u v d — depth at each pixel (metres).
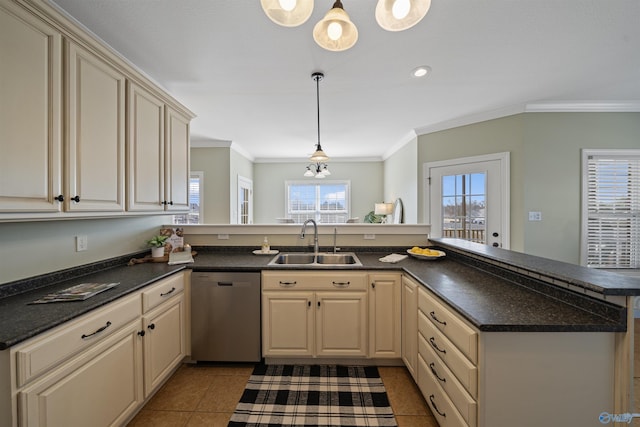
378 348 1.93
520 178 3.00
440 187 3.66
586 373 0.99
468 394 1.06
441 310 1.31
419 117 3.39
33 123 1.13
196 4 1.48
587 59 2.06
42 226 1.46
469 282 1.54
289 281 1.93
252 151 5.62
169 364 1.75
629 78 2.38
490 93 2.68
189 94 2.68
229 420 1.49
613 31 1.72
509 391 1.00
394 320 1.93
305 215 6.50
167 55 1.97
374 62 2.09
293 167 6.49
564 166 2.97
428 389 1.47
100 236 1.84
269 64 2.11
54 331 1.01
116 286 1.45
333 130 4.02
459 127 3.47
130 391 1.40
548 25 1.67
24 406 0.90
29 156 1.12
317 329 1.93
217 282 1.95
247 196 6.02
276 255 2.39
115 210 1.57
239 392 1.71
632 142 2.94
